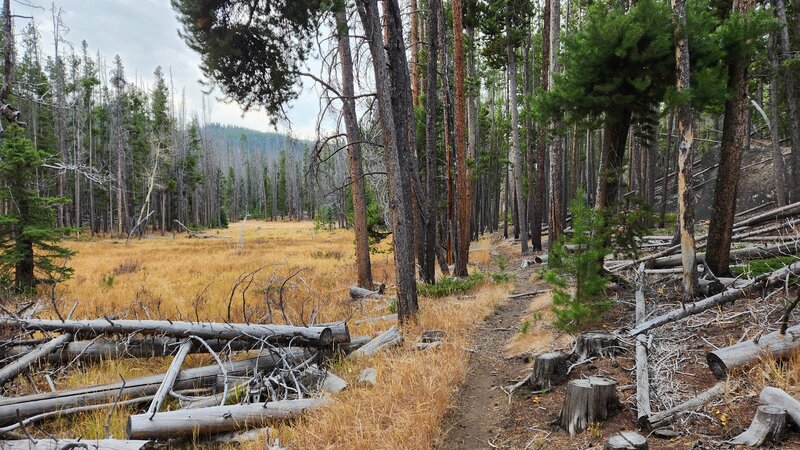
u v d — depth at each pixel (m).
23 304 8.82
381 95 8.23
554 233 16.55
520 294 10.80
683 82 6.39
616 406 4.35
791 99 14.01
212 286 13.08
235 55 7.48
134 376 5.99
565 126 8.55
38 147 36.66
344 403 4.99
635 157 18.86
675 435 3.82
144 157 47.97
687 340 5.44
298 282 13.65
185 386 5.64
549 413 4.70
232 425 4.72
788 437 3.43
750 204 18.42
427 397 4.96
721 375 4.49
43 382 5.78
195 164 56.69
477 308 9.27
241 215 90.81
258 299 11.23
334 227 54.84
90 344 6.14
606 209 7.77
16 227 12.07
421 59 18.08
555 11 14.72
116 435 4.62
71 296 11.55
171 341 6.15
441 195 19.02
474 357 6.73
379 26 8.15
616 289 8.12
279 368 5.94
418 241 13.16
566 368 5.33
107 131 49.03
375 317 9.35
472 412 5.07
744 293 5.95
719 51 6.55
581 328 6.49
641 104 7.60
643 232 7.77
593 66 7.35
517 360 6.46
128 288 12.82
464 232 13.47
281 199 89.69
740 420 3.79
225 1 7.10
